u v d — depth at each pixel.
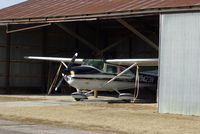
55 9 28.69
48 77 31.27
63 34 32.41
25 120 13.35
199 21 16.06
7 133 10.14
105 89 24.31
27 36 30.36
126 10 21.25
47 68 31.45
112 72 24.03
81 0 30.98
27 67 30.39
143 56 32.53
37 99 23.83
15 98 24.25
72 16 24.42
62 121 13.34
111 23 33.00
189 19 16.34
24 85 30.17
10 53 29.47
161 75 17.06
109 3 26.17
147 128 12.05
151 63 23.48
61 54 32.28
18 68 29.89
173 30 16.81
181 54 16.48
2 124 12.11
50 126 11.93
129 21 30.17
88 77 22.88
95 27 34.38
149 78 27.02
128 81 25.17
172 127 12.41
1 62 29.09
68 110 17.11
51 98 25.02
